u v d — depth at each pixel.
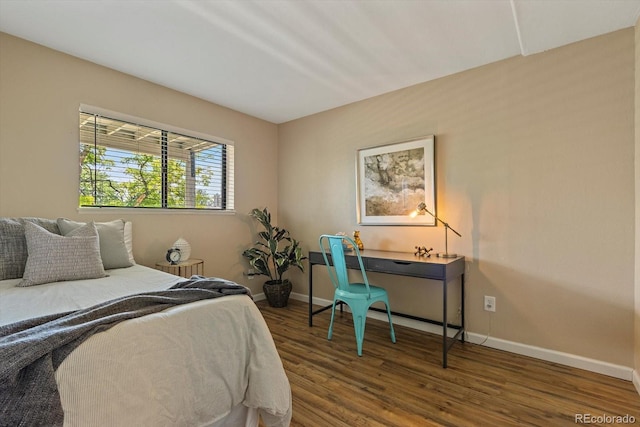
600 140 1.91
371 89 2.82
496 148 2.30
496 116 2.30
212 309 1.25
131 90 2.54
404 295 2.81
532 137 2.15
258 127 3.65
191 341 1.16
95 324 0.97
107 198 2.46
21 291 1.50
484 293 2.36
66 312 1.12
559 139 2.05
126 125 2.56
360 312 2.24
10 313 1.18
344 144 3.22
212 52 2.18
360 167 3.07
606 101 1.89
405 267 2.25
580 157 1.98
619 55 1.84
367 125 3.04
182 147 2.96
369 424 1.47
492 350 2.28
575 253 2.00
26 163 2.04
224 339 1.25
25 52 2.03
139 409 0.99
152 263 2.69
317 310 3.18
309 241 3.55
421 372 1.96
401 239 2.80
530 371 1.96
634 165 1.80
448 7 1.70
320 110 3.38
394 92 2.85
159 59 2.28
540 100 2.12
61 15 1.77
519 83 2.20
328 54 2.21
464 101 2.45
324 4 1.68
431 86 2.62
